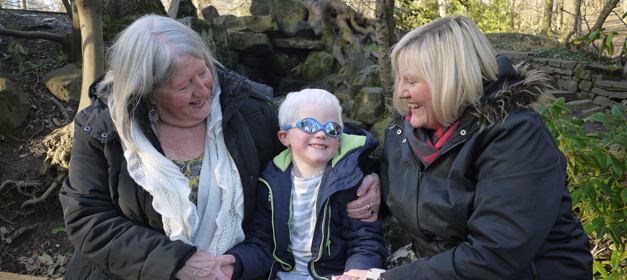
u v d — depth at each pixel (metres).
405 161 1.59
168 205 1.53
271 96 1.88
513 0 18.06
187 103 1.52
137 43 1.43
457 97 1.37
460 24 1.38
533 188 1.28
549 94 1.41
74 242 1.55
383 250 1.73
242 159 1.68
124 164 1.55
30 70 4.73
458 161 1.41
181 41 1.47
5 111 3.93
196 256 1.55
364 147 1.77
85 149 1.56
